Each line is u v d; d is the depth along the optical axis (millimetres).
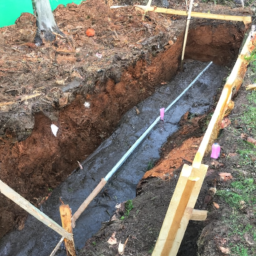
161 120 4984
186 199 1897
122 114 5113
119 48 4910
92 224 3686
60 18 5477
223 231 2277
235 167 2889
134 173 4223
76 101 4051
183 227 2057
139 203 2922
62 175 4266
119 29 5414
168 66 5730
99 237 2660
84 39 5023
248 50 4039
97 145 4703
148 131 4652
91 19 5590
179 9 6262
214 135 3068
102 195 3982
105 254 2463
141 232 2600
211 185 2752
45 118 3723
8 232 3676
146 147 4582
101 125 4664
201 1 6645
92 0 6031
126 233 2604
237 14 6055
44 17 4547
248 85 3908
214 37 5871
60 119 3967
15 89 3762
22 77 3992
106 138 4801
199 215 2260
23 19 4980
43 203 3984
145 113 5176
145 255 2398
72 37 4891
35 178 3928
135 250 2457
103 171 4316
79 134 4340
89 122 4410
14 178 3619
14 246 3568
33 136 3678
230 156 3014
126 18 5719
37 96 3713
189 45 6074
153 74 5387
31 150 3699
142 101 5398
